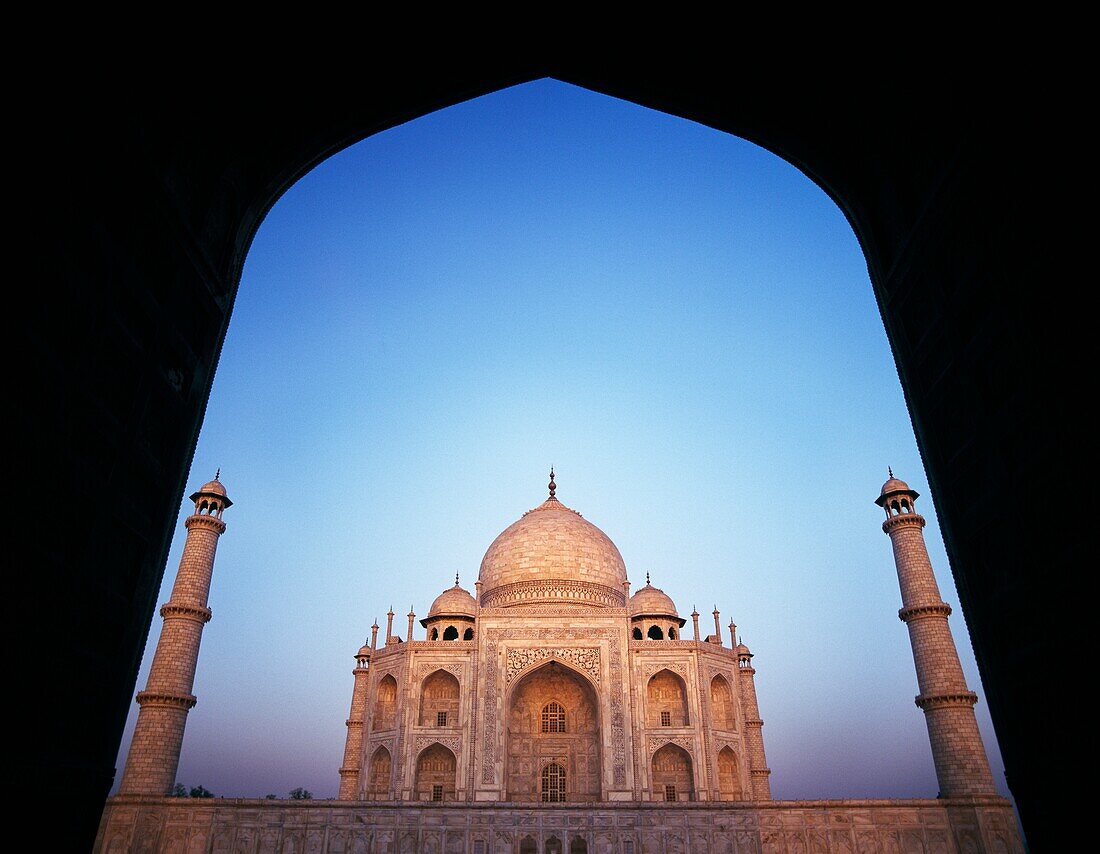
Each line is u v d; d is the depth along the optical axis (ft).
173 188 35.81
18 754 26.16
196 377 38.78
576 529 335.26
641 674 263.90
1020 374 30.30
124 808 196.54
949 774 207.72
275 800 201.77
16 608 26.07
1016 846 193.98
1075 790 28.17
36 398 26.81
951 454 36.70
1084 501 26.73
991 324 32.14
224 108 39.91
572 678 273.95
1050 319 27.99
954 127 34.09
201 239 38.65
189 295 37.86
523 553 323.98
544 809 202.90
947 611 227.81
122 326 32.09
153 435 35.19
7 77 24.76
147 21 32.42
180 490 37.40
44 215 26.78
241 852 195.31
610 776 246.47
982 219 32.22
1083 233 25.95
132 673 33.58
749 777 268.21
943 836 196.65
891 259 42.50
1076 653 27.81
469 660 264.31
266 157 45.37
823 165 48.08
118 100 30.94
